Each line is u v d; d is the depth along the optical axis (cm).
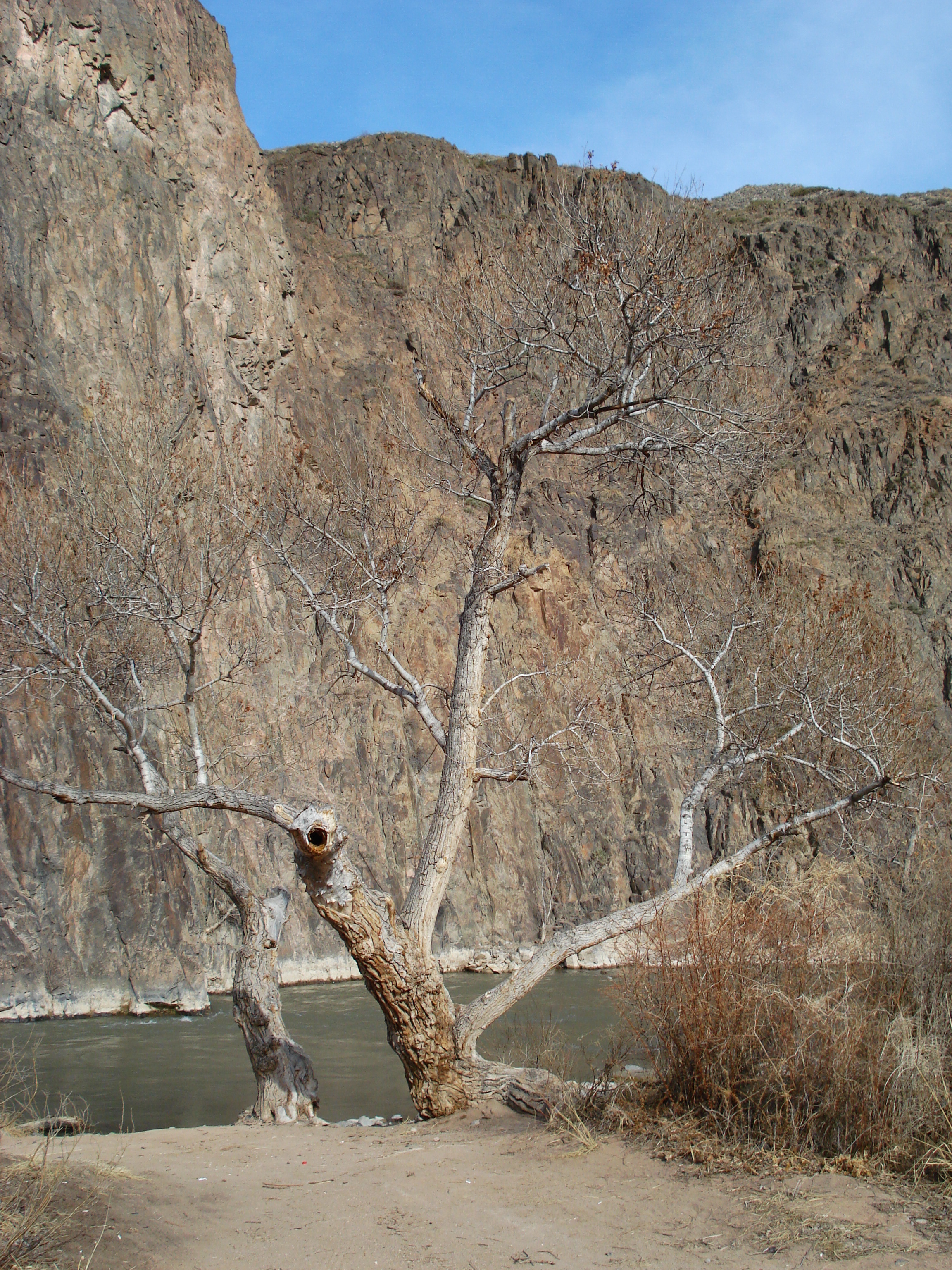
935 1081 606
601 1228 516
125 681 1334
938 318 5691
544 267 1023
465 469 1088
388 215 5353
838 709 980
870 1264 441
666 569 4034
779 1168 579
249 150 3819
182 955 2211
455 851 890
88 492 1352
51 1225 493
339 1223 546
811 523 4616
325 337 4347
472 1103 827
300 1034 1819
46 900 2116
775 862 922
